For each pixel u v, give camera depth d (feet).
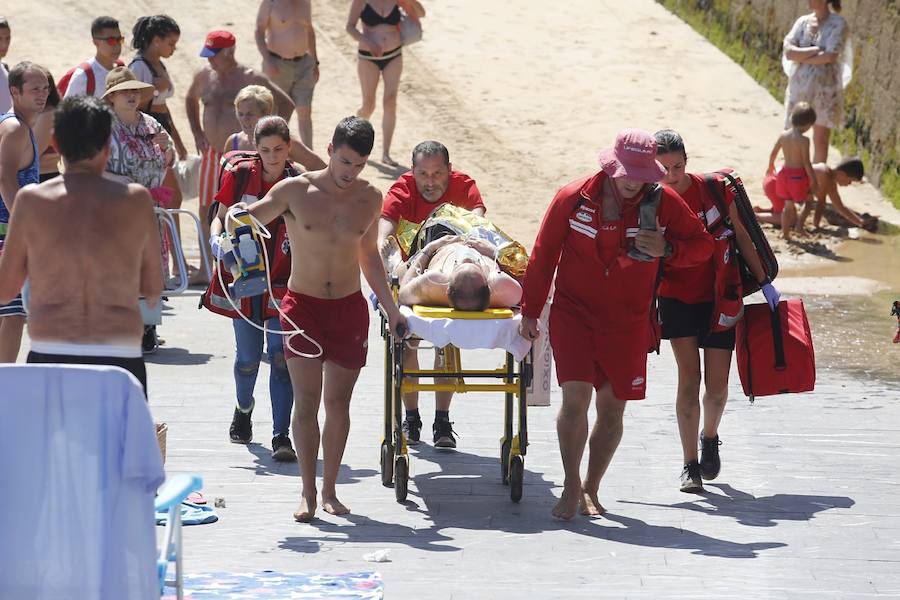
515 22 230.27
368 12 175.42
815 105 168.55
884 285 142.61
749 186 177.27
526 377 71.82
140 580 45.32
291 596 57.26
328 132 185.26
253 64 200.13
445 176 80.33
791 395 99.71
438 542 66.74
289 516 70.69
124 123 94.27
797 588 60.75
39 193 54.08
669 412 94.48
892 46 178.91
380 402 95.86
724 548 66.49
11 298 55.47
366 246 70.28
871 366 110.32
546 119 196.95
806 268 150.00
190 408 92.12
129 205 54.65
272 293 77.66
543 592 59.62
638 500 75.05
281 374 80.48
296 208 69.36
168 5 217.15
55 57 195.00
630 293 68.90
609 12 238.68
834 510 73.20
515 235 158.20
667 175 72.79
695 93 208.33
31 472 45.14
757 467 81.71
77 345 53.98
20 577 45.39
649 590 60.13
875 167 182.50
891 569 63.62
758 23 214.69
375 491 75.72
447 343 68.80
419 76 208.33
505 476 77.51
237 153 80.69
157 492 49.32
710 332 75.31
